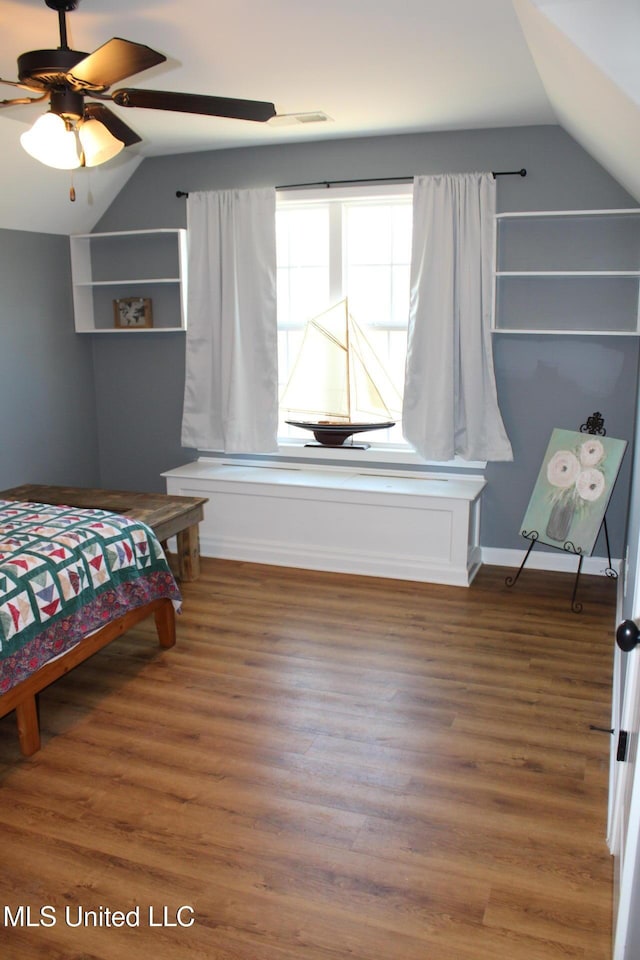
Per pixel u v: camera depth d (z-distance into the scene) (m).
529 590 3.97
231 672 3.09
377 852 2.04
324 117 3.70
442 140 4.02
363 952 1.72
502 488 4.29
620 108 2.08
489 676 3.03
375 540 4.16
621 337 3.93
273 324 4.38
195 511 3.87
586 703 2.82
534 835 2.10
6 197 4.04
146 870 1.98
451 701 2.84
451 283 3.98
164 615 3.28
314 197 4.28
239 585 4.06
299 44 2.69
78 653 2.72
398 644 3.33
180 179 4.54
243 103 2.26
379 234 4.39
